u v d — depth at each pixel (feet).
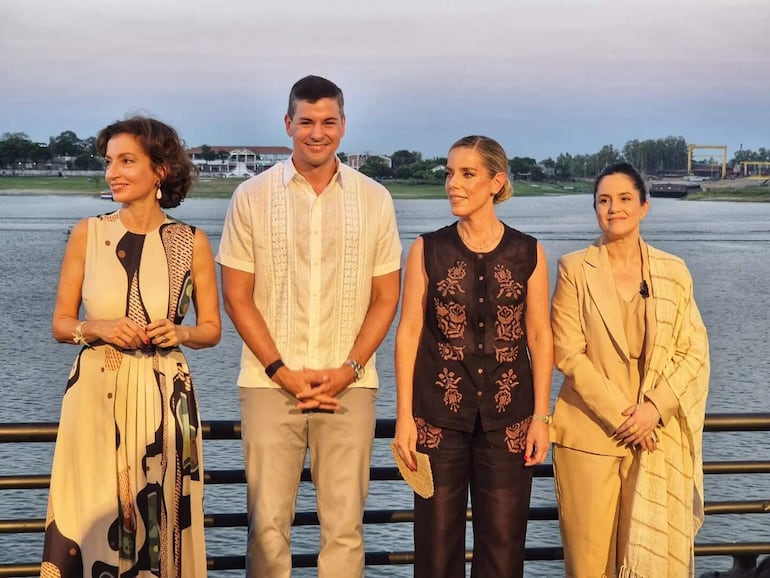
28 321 126.31
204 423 12.82
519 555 12.26
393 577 36.96
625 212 12.59
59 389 82.74
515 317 12.19
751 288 176.24
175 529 11.66
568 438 12.71
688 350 12.70
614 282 12.76
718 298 160.86
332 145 12.01
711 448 53.78
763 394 82.64
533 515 13.74
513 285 12.15
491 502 12.09
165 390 11.64
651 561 12.28
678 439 12.56
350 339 12.39
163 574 11.55
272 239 12.11
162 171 11.85
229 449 50.26
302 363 12.23
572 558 12.75
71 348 104.42
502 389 12.10
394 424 13.30
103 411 11.53
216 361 85.25
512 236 12.32
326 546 12.37
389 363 82.58
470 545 31.48
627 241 12.89
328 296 12.21
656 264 12.80
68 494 11.52
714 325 127.44
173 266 11.84
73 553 11.46
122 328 11.21
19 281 181.06
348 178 12.42
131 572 11.59
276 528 12.16
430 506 12.16
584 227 368.89
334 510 12.33
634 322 12.75
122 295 11.60
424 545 12.22
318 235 12.15
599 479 12.51
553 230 343.26
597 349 12.57
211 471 13.03
